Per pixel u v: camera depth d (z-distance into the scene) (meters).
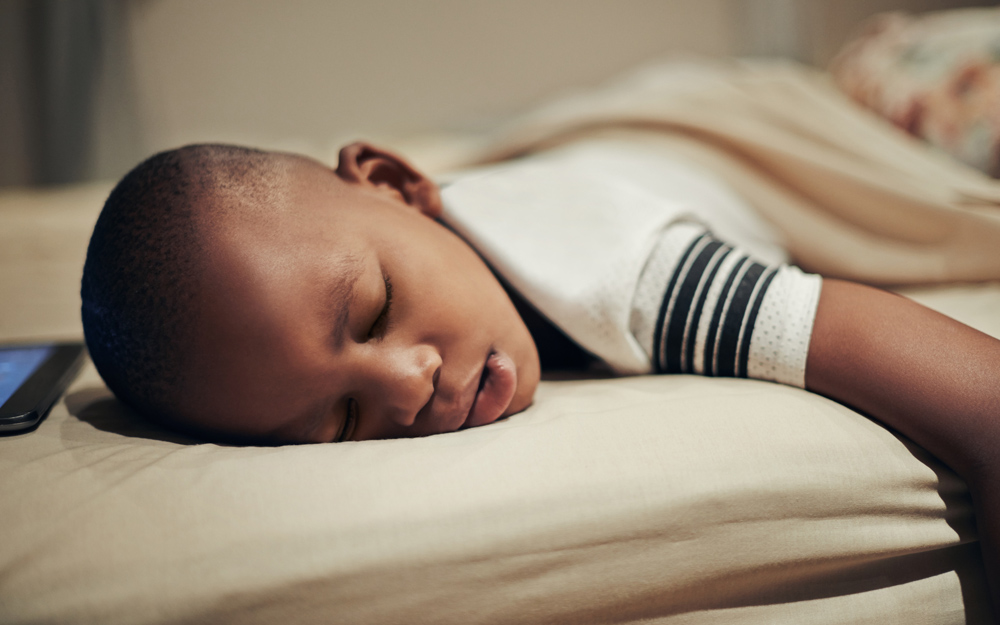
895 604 0.41
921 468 0.42
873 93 1.27
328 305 0.44
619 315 0.53
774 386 0.48
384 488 0.37
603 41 2.12
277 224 0.46
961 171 1.05
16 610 0.32
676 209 0.60
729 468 0.39
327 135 2.03
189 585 0.33
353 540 0.35
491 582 0.36
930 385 0.42
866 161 0.97
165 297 0.44
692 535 0.37
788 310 0.49
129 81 1.90
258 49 1.95
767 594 0.40
